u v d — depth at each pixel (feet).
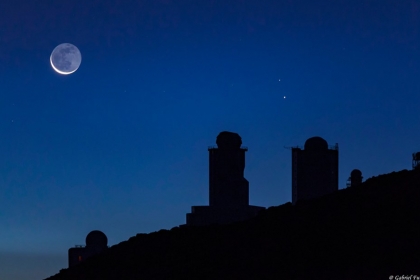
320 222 444.14
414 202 428.97
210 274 407.44
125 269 477.77
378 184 489.67
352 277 345.51
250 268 399.03
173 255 476.95
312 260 384.06
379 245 378.73
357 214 436.35
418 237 376.89
